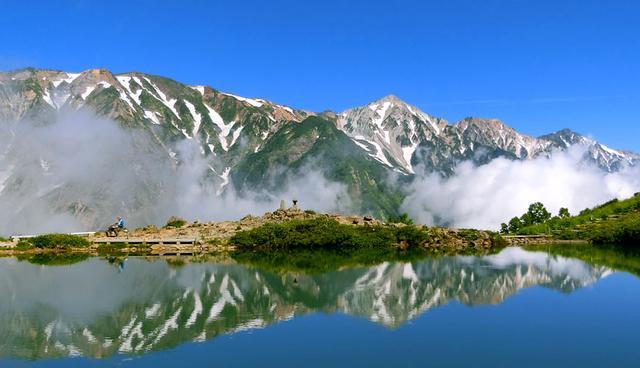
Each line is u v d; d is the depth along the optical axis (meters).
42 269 73.00
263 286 59.31
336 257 89.25
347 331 39.53
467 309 46.97
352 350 35.03
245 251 97.12
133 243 97.25
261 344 36.50
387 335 38.59
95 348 36.03
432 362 32.81
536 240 124.00
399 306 48.34
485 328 40.38
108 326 41.50
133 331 39.97
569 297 52.16
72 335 38.97
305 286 59.22
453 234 115.06
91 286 59.22
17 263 79.94
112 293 55.03
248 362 32.94
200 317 44.25
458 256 91.56
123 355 34.44
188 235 103.44
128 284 60.50
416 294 54.16
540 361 33.12
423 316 44.16
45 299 51.81
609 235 119.75
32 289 57.25
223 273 69.44
